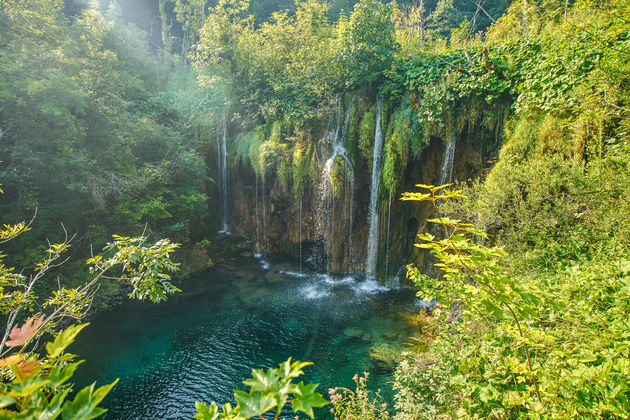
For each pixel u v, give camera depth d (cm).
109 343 884
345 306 1072
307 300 1121
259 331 947
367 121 1220
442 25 2109
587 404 178
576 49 753
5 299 370
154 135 1344
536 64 862
